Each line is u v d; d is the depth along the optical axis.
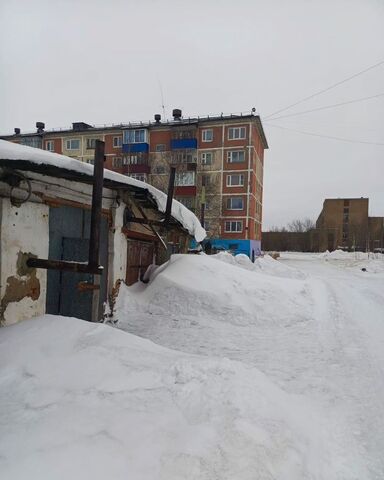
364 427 2.94
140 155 30.06
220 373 3.11
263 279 8.78
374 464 2.46
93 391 2.73
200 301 7.03
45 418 2.40
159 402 2.65
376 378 4.02
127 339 3.80
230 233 28.38
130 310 6.77
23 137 33.56
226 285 7.52
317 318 7.18
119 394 2.72
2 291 4.09
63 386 2.80
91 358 3.24
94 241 3.77
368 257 36.66
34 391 2.73
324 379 3.97
